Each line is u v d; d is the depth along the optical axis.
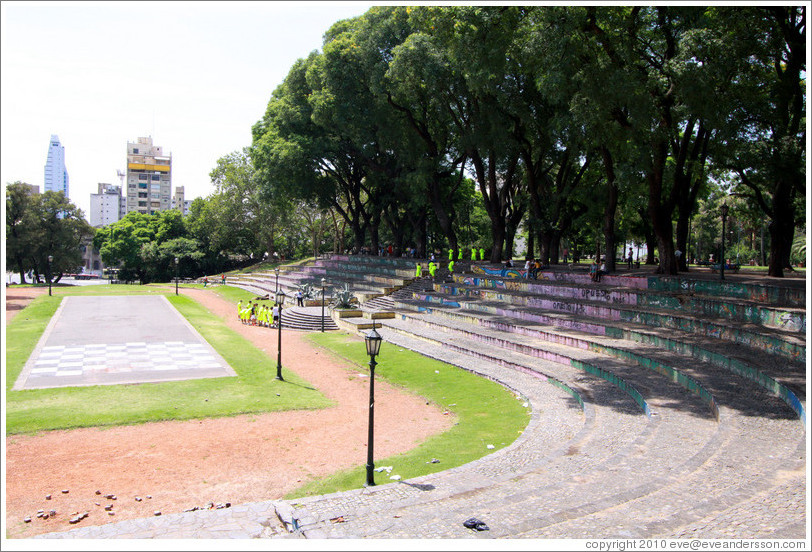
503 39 24.19
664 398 14.91
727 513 7.45
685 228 34.62
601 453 11.35
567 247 62.38
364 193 68.25
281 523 8.54
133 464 13.04
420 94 38.47
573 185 38.62
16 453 13.55
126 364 23.61
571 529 7.20
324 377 22.83
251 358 26.12
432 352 25.98
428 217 57.41
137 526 8.48
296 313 39.34
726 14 21.23
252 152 56.22
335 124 43.78
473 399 18.66
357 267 55.06
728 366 16.69
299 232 83.12
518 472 10.51
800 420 11.84
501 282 36.66
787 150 22.61
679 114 25.73
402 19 38.34
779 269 29.38
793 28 22.58
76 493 11.33
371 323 34.44
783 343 16.64
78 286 60.50
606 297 27.91
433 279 42.69
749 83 24.50
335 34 49.75
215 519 8.77
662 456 10.54
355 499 9.58
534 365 21.28
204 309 44.31
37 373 21.53
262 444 14.61
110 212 189.75
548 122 32.19
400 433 15.59
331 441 14.90
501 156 35.31
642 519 7.42
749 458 9.74
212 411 17.45
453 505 8.84
